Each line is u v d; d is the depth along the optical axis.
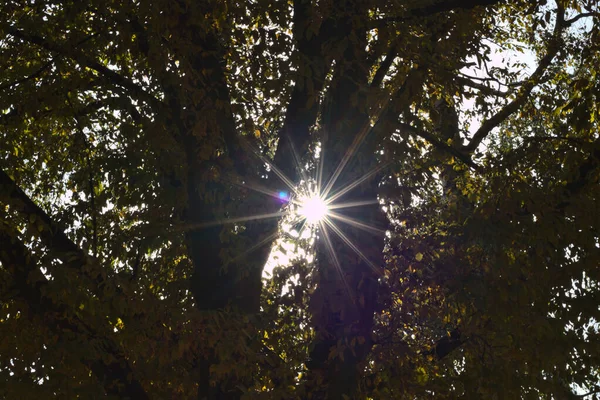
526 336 7.27
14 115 9.18
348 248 7.16
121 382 7.37
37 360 7.05
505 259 7.30
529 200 7.41
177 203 7.96
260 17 7.70
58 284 6.87
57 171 11.14
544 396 7.52
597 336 7.52
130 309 7.16
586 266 7.28
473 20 8.84
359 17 7.47
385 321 7.80
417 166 8.33
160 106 7.73
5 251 7.36
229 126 7.71
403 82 7.26
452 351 8.00
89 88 8.48
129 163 8.93
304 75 7.13
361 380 7.23
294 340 7.51
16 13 8.59
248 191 7.59
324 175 7.50
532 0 10.19
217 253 7.62
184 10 7.44
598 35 9.34
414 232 8.10
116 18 7.52
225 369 6.76
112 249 8.68
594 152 7.70
